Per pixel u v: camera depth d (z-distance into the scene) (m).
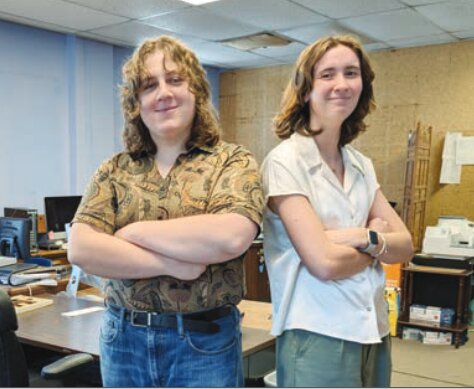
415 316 4.42
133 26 4.66
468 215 5.13
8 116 4.72
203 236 1.17
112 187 1.31
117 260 1.19
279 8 4.05
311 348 1.22
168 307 1.19
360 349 1.23
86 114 5.30
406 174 5.14
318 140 1.35
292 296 1.27
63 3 3.97
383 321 1.31
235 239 1.18
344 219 1.33
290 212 1.25
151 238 1.19
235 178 1.25
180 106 1.26
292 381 1.24
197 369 1.19
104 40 5.29
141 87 1.28
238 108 6.79
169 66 1.26
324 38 1.31
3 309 1.61
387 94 5.57
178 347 1.19
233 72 6.77
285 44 5.29
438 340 4.25
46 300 2.73
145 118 1.28
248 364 2.07
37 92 4.96
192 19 4.39
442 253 4.42
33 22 4.59
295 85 1.35
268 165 1.33
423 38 5.00
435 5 3.92
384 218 1.44
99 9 4.12
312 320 1.23
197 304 1.19
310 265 1.21
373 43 5.20
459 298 4.23
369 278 1.28
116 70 5.62
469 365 3.75
